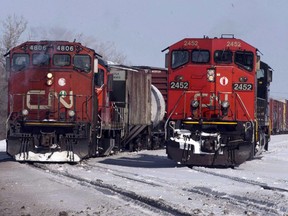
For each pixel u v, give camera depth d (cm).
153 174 3791
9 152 4534
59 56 4684
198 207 2402
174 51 4562
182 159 4353
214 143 4303
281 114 13762
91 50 4712
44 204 2423
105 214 2180
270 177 3809
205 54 4519
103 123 5175
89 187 2970
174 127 4488
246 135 4422
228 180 3528
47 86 4650
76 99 4653
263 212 2328
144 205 2422
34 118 4631
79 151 4544
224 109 4441
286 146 8531
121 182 3231
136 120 6525
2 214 2188
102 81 5197
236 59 4506
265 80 6062
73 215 2158
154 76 8006
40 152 4512
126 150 6775
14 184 3070
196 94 4494
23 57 4691
